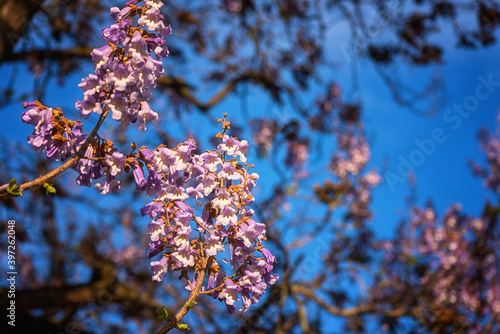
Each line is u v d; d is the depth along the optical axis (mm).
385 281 11242
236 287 2027
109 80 1878
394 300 10617
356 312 10500
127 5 2037
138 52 1934
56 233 10438
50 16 8562
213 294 2074
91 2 9586
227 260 2080
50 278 10734
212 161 2158
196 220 2072
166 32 2041
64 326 8523
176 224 2037
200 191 2105
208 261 2088
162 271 2035
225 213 2098
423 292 10031
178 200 2084
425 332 9742
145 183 1999
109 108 1892
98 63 1937
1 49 6590
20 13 6551
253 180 2176
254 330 9633
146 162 2021
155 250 2078
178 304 9719
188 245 2025
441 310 9789
